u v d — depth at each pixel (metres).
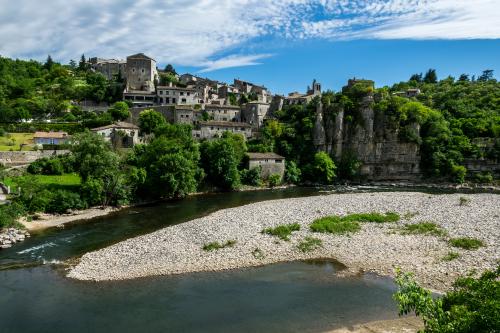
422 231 48.22
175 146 80.94
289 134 112.44
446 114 114.06
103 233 51.03
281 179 100.56
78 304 31.14
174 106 123.38
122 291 33.41
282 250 42.94
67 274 36.81
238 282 35.47
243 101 158.25
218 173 89.06
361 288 34.22
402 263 39.03
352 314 29.59
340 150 110.06
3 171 70.12
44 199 60.47
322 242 45.28
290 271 37.94
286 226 50.28
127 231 52.03
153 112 114.50
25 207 58.28
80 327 27.72
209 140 100.25
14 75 159.00
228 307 30.78
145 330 27.34
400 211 59.91
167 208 68.00
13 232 49.12
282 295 32.97
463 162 101.06
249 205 67.88
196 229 49.78
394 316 29.20
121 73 159.50
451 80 175.88
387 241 45.22
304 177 105.00
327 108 114.19
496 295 15.07
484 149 101.31
